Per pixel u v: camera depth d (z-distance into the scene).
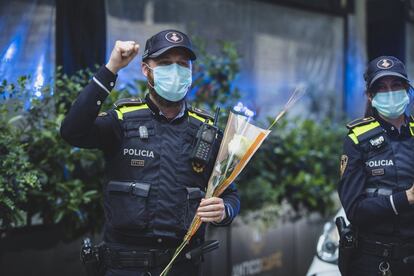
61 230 3.88
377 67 2.71
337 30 7.09
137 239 2.39
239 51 5.93
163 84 2.41
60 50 4.24
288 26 6.49
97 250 2.50
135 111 2.47
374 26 7.59
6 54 3.97
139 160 2.40
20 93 3.60
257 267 5.06
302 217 5.55
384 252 2.67
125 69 4.72
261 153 5.23
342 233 2.78
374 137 2.70
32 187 3.41
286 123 5.64
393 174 2.65
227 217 2.48
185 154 2.45
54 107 3.84
